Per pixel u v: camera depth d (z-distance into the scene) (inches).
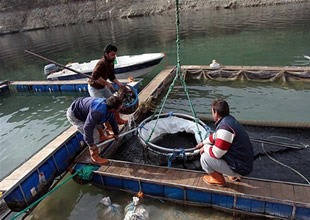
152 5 1189.1
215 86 307.4
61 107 305.3
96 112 126.3
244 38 543.2
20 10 1248.8
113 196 148.7
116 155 182.9
